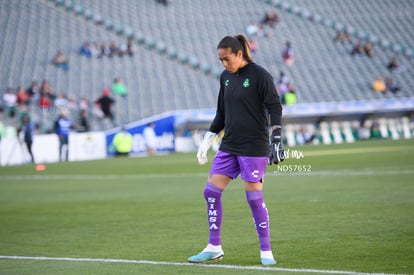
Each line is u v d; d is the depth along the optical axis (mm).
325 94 172625
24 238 36156
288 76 175750
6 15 170375
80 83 149875
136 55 167000
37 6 176875
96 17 175875
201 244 31750
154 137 130875
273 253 28328
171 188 61469
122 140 127312
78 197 56906
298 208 42875
